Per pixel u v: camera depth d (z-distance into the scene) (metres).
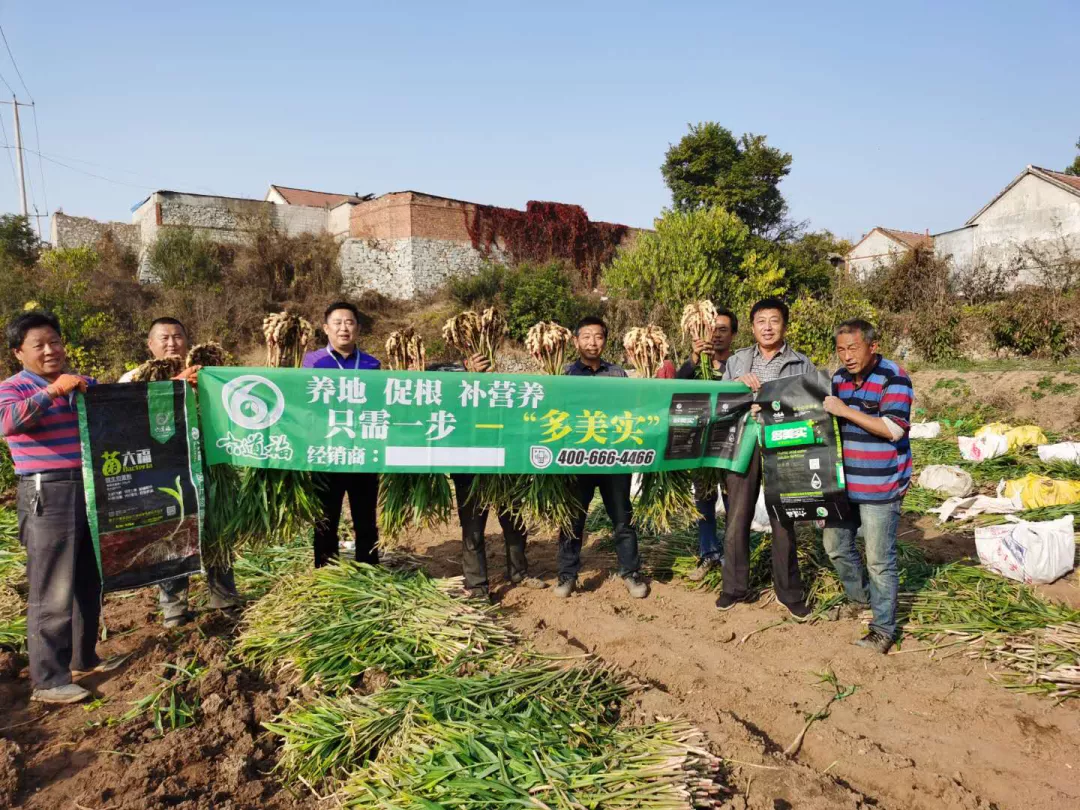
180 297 24.38
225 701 3.51
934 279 20.41
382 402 4.25
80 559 3.82
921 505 6.91
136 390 3.81
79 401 3.65
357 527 4.79
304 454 4.20
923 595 4.55
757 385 4.39
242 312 25.03
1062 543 4.70
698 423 4.54
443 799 2.58
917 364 15.96
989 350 16.62
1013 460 8.38
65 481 3.67
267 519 4.22
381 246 29.33
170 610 4.39
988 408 12.22
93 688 3.79
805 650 4.09
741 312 23.45
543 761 2.79
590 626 4.46
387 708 3.23
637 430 4.48
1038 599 4.41
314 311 26.33
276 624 4.06
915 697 3.57
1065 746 3.12
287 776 3.03
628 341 4.99
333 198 38.34
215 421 4.11
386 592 4.24
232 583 4.54
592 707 3.29
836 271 30.50
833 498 4.05
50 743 3.29
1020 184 27.55
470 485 4.59
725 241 26.42
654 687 3.61
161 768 3.02
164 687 3.63
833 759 3.14
